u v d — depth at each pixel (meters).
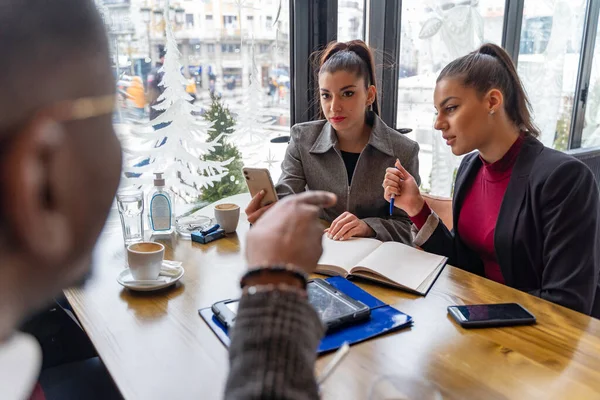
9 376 0.47
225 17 1.75
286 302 0.46
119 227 1.46
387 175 1.52
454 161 2.46
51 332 1.30
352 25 2.16
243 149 1.90
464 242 1.51
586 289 1.17
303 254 0.56
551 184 1.22
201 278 1.13
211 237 1.38
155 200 1.42
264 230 0.57
